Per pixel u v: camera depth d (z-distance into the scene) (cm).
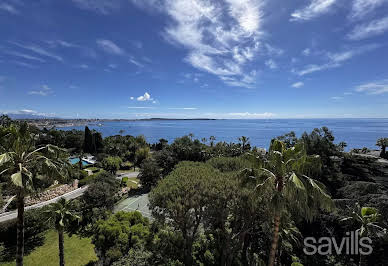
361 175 2922
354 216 1394
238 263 1722
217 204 1513
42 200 2747
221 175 1842
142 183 3947
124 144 7438
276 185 1038
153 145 9238
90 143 7331
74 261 1764
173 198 1562
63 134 8344
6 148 945
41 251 1888
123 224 2155
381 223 1360
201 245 1891
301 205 942
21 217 1028
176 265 1557
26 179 912
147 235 2012
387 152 5391
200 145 6419
